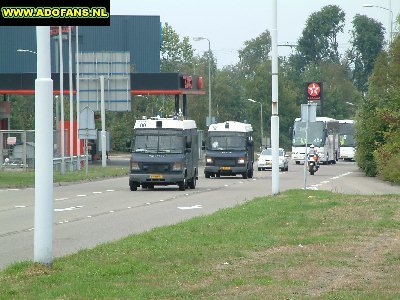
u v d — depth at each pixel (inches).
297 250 1339.8
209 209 2348.7
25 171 4645.7
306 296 949.8
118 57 5088.6
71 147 4864.7
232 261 1221.1
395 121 4035.4
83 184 3848.4
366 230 1608.0
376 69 4173.2
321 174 5044.3
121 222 1964.8
